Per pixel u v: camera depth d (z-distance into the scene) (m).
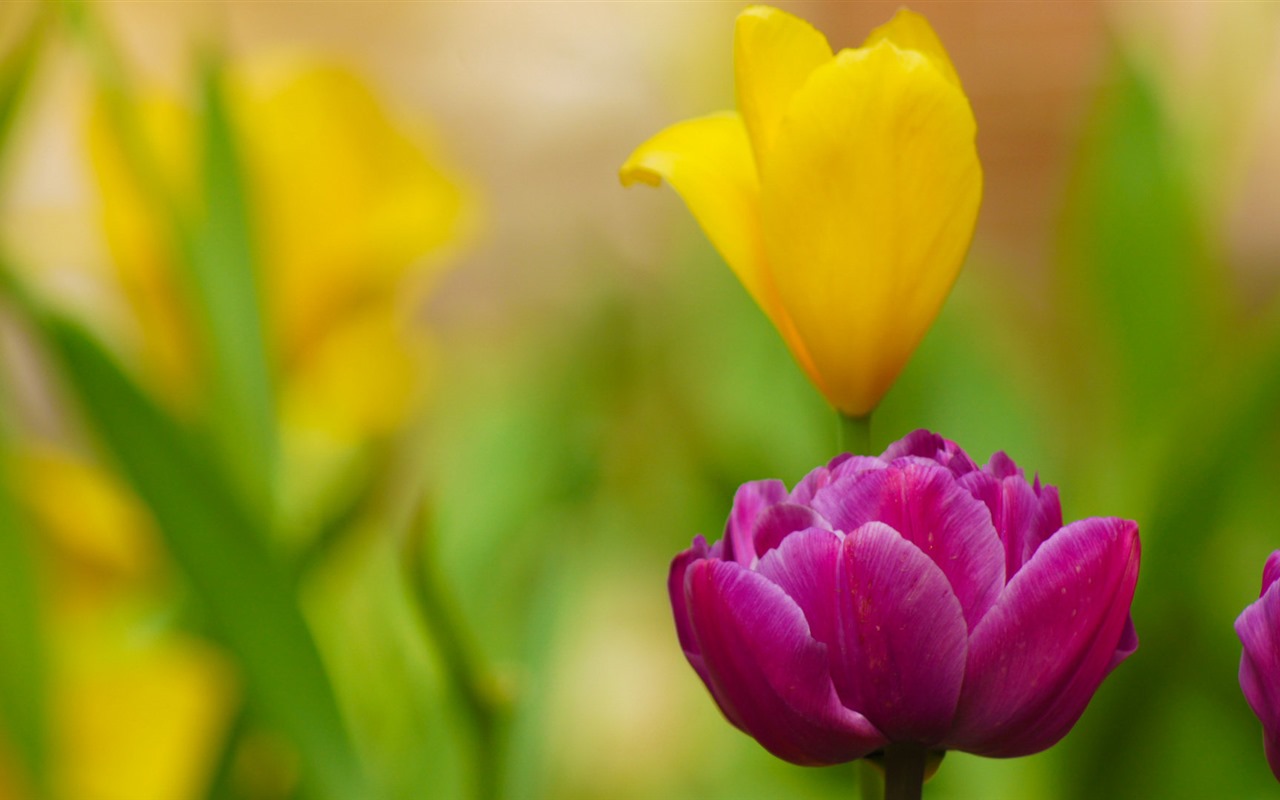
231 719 0.64
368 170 0.66
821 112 0.61
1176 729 0.72
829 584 0.58
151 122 0.66
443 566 0.67
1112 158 0.83
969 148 0.62
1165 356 0.78
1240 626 0.58
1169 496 0.70
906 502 0.58
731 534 0.60
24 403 0.62
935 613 0.57
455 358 0.79
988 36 3.32
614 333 0.77
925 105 0.61
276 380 0.65
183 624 0.63
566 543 0.66
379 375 0.66
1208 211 0.83
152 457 0.61
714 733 0.81
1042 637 0.57
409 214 0.66
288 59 0.65
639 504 0.84
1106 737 0.70
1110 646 0.58
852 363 0.63
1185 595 0.70
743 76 0.63
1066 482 0.83
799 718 0.58
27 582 0.60
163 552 0.62
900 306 0.63
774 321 0.64
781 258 0.63
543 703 0.64
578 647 0.78
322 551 0.66
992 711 0.58
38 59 0.60
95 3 0.63
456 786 0.67
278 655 0.62
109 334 0.62
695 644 0.60
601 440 0.68
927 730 0.58
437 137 0.67
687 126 0.65
